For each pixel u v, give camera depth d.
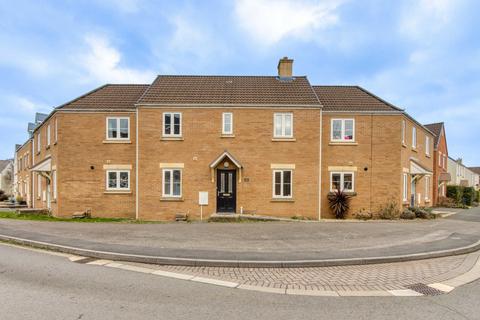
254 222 15.92
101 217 18.97
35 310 5.22
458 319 5.07
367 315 5.19
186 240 10.89
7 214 19.94
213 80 21.42
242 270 7.89
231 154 18.36
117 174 19.25
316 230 13.16
